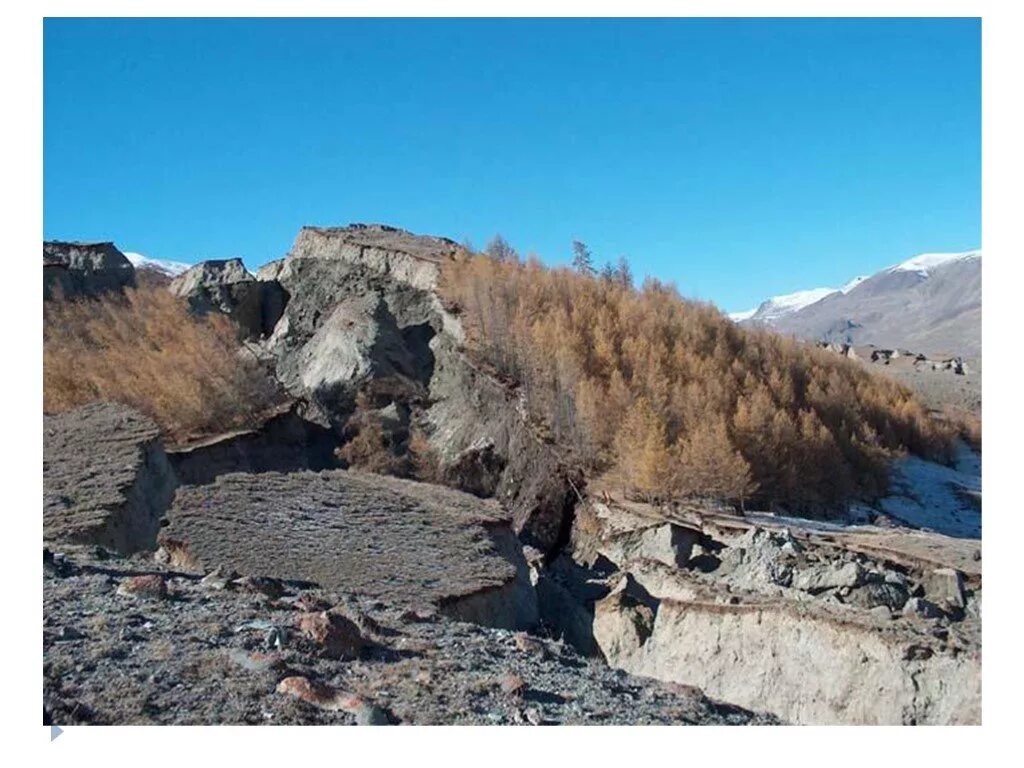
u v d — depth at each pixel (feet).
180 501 59.31
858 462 181.06
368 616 38.81
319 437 188.03
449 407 194.18
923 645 53.26
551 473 159.84
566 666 38.70
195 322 226.79
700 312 230.89
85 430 90.63
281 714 27.32
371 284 231.91
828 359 249.96
